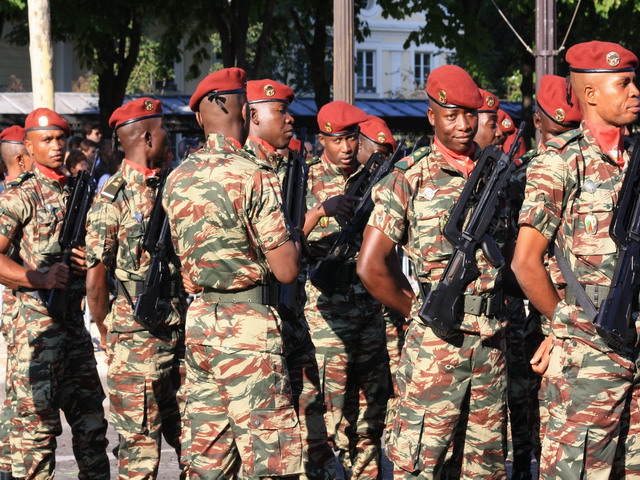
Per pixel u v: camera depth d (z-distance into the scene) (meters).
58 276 6.20
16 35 23.22
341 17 10.62
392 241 5.29
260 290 4.83
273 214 4.73
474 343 5.12
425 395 5.15
